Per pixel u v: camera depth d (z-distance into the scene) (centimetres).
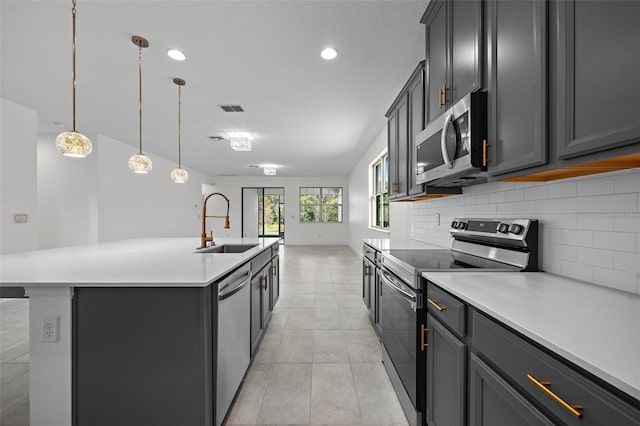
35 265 167
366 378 197
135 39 220
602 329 71
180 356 127
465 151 136
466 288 110
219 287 139
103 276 137
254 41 224
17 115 352
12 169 349
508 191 166
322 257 722
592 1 80
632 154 73
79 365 127
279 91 312
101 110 370
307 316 315
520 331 73
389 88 305
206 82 291
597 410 55
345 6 188
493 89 125
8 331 272
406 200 286
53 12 191
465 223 194
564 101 89
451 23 160
